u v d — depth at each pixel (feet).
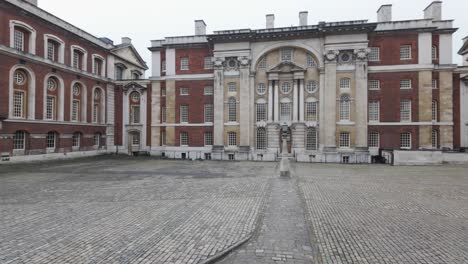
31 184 53.21
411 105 104.47
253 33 110.52
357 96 103.91
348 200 40.27
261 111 114.62
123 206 36.60
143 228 27.86
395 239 25.30
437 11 107.34
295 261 20.98
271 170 76.69
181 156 119.44
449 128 104.22
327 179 60.18
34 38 91.97
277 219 30.96
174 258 21.15
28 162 90.12
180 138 120.67
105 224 29.07
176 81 121.49
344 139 106.32
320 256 21.81
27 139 90.84
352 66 105.50
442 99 104.83
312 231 27.30
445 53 105.40
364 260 21.15
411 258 21.48
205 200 39.99
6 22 83.10
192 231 27.02
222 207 36.01
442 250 22.98
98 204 37.65
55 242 24.11
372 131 106.73
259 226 28.68
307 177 63.26
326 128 105.50
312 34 107.86
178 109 121.19
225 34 111.75
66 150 105.29
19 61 87.04
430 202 39.40
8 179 59.62
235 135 114.73
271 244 24.14
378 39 106.83
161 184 53.47
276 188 49.11
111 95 130.41
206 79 119.14
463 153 92.99
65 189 48.29
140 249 22.74
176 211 34.14
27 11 88.38
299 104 111.04
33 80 91.66
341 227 28.45
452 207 36.70
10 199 40.45
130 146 132.57
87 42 115.96
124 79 134.82
